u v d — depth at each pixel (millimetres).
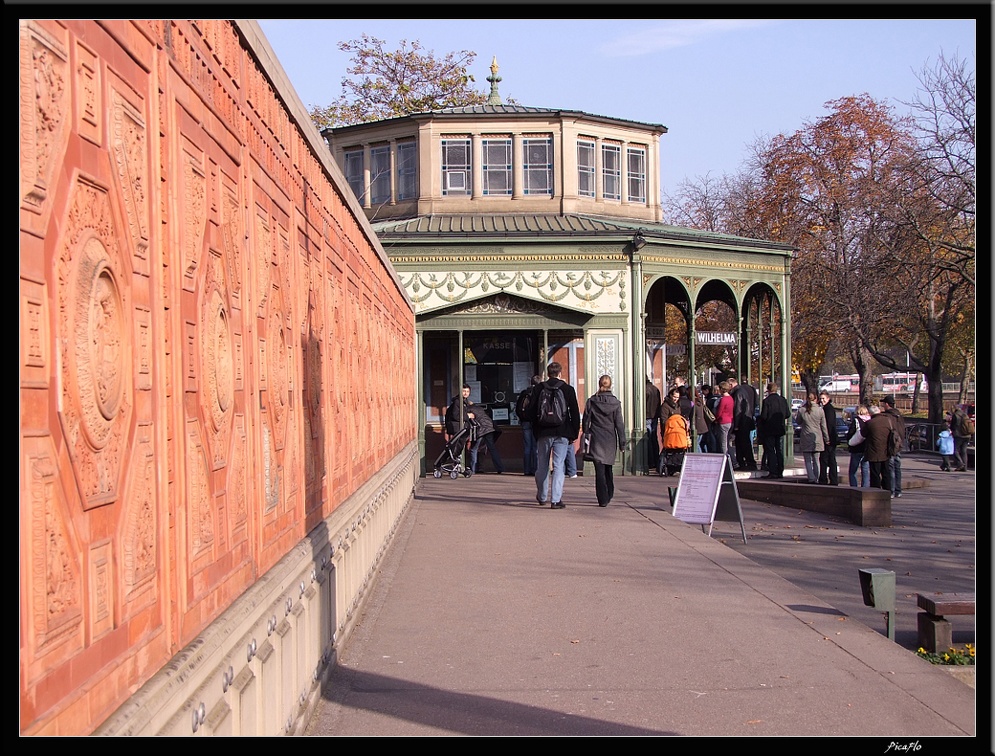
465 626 8969
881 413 22984
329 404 8078
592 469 25688
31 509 2365
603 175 29984
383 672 7453
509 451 26984
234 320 4688
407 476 18156
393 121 29188
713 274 27406
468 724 6266
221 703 3865
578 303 25750
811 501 19906
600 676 7398
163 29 3615
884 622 10570
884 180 39562
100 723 2764
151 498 3293
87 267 2748
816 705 6742
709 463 15945
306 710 6023
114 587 2916
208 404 4113
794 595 10383
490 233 25438
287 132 6348
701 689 7098
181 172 3805
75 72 2713
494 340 26859
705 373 60688
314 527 7121
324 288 7938
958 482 28344
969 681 7648
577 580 11148
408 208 29234
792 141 48000
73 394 2625
